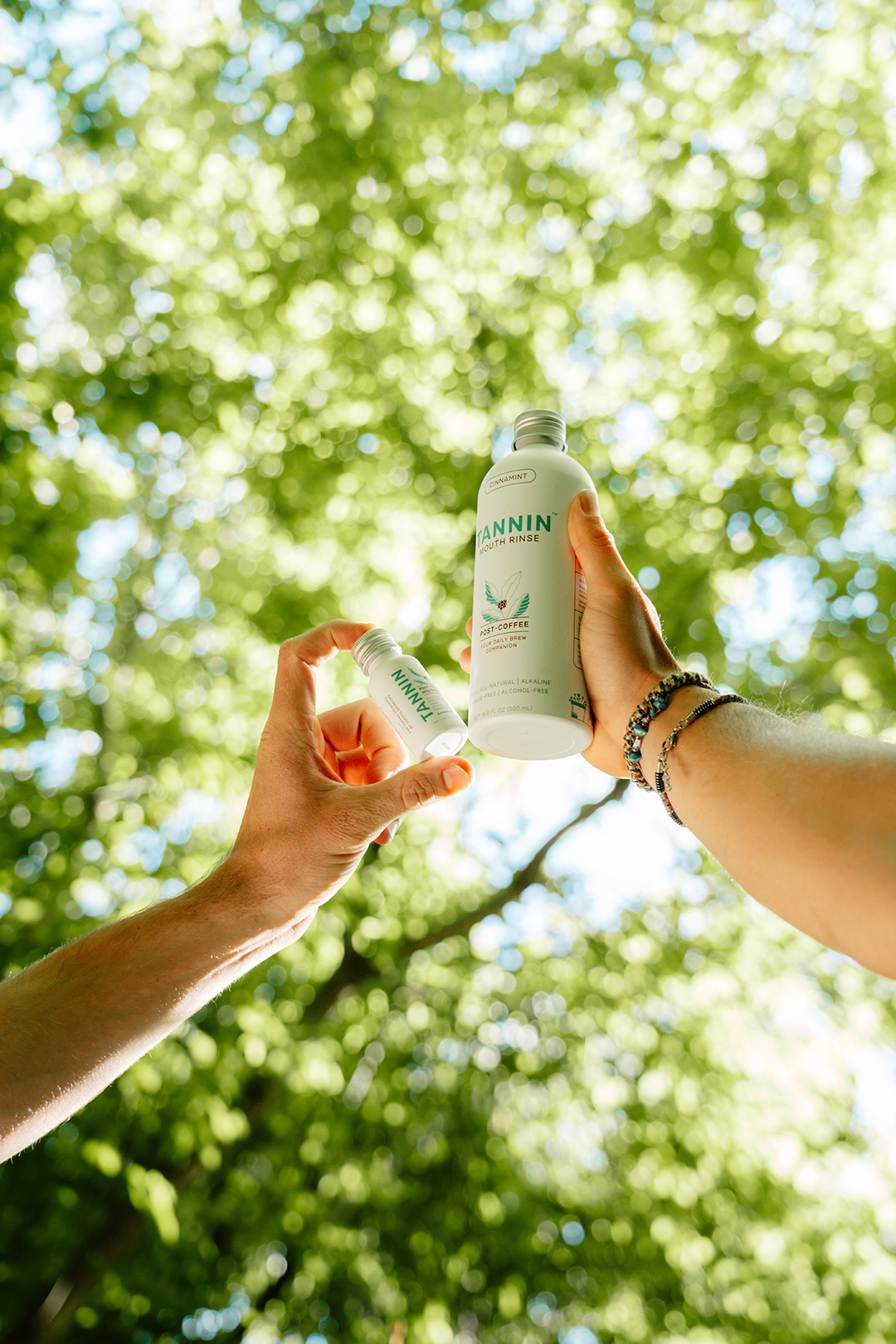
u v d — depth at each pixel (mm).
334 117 5559
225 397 5629
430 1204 5961
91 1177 4859
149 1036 1337
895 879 771
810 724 1230
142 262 5570
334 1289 6230
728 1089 6238
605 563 1351
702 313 6035
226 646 5836
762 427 5930
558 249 6191
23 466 4508
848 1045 6504
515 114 5953
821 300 6059
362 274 5848
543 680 1315
